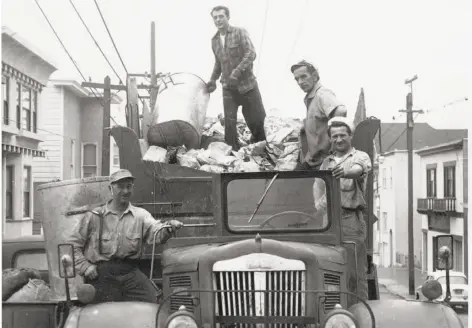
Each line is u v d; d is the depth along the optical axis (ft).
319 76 28.89
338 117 24.98
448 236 21.48
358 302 22.76
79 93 137.90
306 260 20.02
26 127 107.34
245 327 20.11
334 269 21.09
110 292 24.22
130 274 24.23
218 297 20.10
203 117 33.19
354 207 24.71
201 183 26.78
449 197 128.36
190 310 20.77
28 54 101.60
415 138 180.86
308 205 22.75
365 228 25.55
